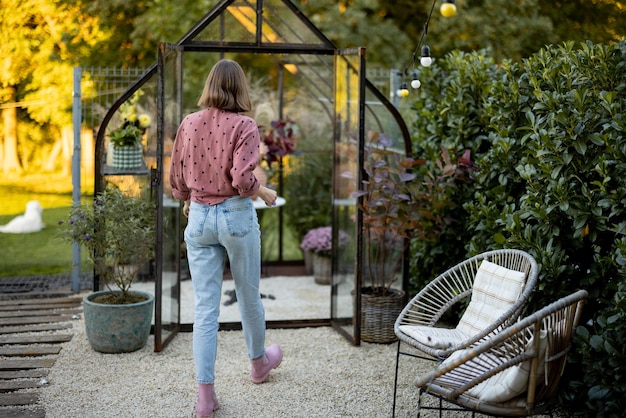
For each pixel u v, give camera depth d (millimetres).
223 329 4535
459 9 9367
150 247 4234
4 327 4465
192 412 3207
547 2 9750
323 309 5199
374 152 4484
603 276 3102
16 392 3398
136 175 4816
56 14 9648
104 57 10094
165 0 9305
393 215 4273
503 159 3820
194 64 8750
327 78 5836
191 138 3092
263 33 4434
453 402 2557
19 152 10234
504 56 9422
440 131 4762
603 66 3074
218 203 3080
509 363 2430
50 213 8789
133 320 3971
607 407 2857
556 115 3188
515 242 3396
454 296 3283
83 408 3223
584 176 3244
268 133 6312
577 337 2971
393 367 3857
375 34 9562
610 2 9703
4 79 9641
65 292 5375
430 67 4957
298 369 3801
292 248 7309
